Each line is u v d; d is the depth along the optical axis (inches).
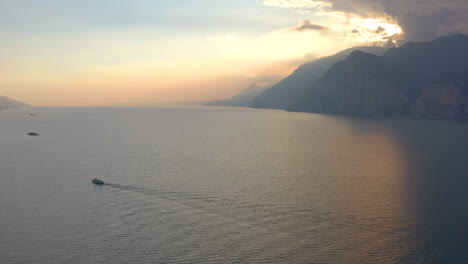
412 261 2583.7
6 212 3484.3
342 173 4972.9
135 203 3720.5
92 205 3663.9
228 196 3919.8
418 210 3503.9
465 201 3735.2
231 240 2893.7
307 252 2709.2
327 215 3385.8
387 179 4618.6
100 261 2596.0
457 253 2677.2
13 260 2615.7
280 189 4178.2
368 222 3216.0
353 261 2586.1
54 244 2839.6
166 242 2861.7
